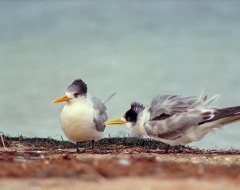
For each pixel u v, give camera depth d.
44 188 9.03
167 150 13.20
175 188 8.99
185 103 13.03
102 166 10.14
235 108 12.81
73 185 9.20
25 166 10.17
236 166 10.29
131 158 10.91
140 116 13.45
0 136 14.80
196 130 12.90
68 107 13.68
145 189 8.91
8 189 9.04
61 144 14.63
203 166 10.27
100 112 13.94
